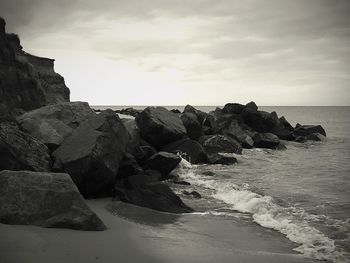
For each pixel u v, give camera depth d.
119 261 7.38
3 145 11.83
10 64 27.09
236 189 15.61
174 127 22.09
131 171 14.85
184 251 8.32
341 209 12.73
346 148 34.09
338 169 22.22
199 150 22.11
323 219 11.50
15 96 26.36
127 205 12.17
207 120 32.00
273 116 40.00
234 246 8.94
